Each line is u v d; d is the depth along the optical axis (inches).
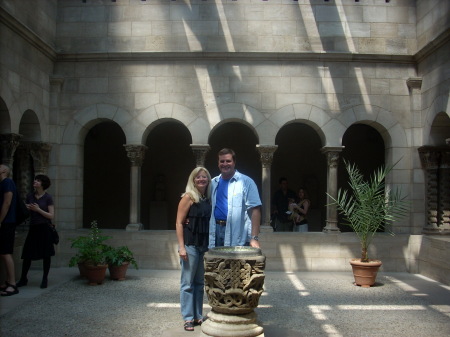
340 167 497.7
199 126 347.9
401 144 346.3
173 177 504.7
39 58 331.0
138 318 210.8
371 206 290.0
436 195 333.4
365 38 350.6
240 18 351.9
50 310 223.1
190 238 190.9
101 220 502.0
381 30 351.9
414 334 191.2
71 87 354.6
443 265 294.5
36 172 339.0
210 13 352.2
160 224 489.4
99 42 354.9
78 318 210.2
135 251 344.2
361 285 285.7
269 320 209.8
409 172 345.1
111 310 224.2
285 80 348.8
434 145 330.3
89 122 354.9
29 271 327.3
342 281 301.7
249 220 190.2
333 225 345.7
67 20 358.3
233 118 347.6
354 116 347.9
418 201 341.1
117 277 296.0
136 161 351.9
